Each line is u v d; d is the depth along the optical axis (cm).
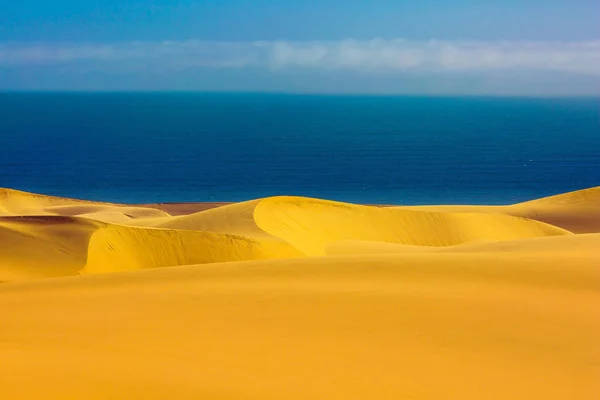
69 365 1008
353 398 958
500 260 1930
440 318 1384
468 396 993
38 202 7819
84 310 1504
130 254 3391
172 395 873
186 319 1404
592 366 1137
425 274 1772
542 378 1078
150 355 1140
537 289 1609
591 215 7300
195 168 18450
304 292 1606
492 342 1247
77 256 3034
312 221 5106
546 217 7225
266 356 1157
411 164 19838
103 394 848
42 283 1930
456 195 13462
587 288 1619
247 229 4412
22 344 1200
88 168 18038
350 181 16000
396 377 1064
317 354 1173
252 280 1788
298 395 948
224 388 941
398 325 1344
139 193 13450
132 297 1622
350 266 1903
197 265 2103
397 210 5634
